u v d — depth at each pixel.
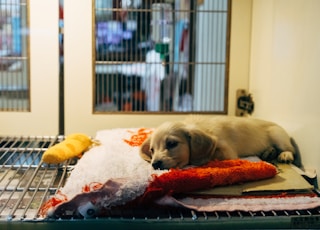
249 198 1.12
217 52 1.96
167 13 1.91
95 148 1.58
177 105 1.98
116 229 1.01
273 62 1.72
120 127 1.95
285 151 1.54
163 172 1.22
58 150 1.45
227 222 1.01
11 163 1.55
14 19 1.86
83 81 1.92
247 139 1.54
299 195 1.16
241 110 1.99
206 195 1.13
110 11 1.88
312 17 1.40
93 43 1.89
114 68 1.93
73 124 1.94
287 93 1.60
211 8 1.92
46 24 1.86
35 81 1.90
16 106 1.92
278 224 1.03
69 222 1.00
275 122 1.71
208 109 1.99
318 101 1.37
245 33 1.95
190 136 1.39
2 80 1.89
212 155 1.40
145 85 1.96
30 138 1.85
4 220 1.00
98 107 1.95
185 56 1.95
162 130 1.40
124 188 1.05
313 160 1.40
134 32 1.92
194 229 1.01
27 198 1.20
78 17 1.87
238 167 1.22
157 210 1.07
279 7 1.66
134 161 1.41
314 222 1.03
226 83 1.97
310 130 1.42
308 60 1.43
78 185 1.17
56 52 1.89
